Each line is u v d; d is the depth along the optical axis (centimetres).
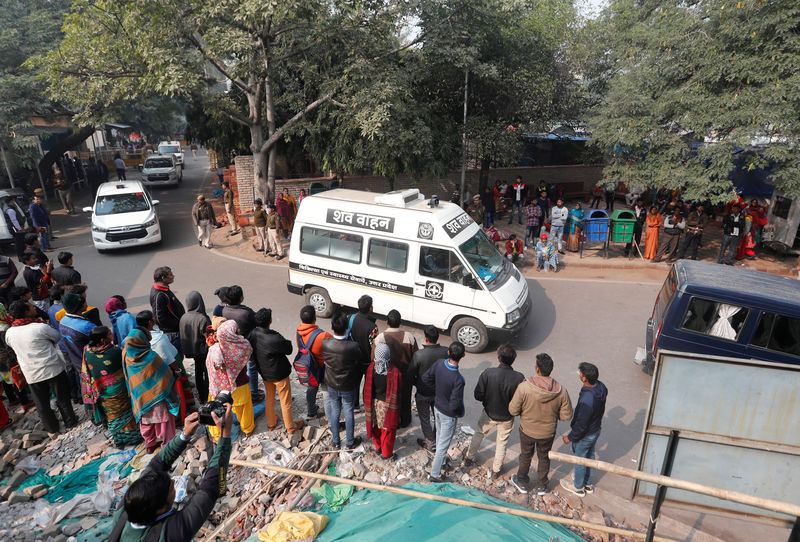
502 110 1706
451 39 1389
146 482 262
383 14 1302
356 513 471
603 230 1361
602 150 1423
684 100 1202
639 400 734
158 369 562
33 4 2031
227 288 662
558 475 580
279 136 1560
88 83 1331
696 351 716
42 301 859
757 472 335
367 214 924
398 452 601
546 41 1802
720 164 1159
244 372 597
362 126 1284
